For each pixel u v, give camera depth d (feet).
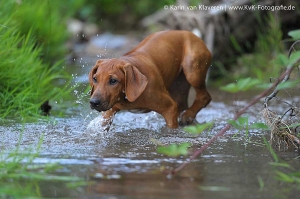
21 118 35.53
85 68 54.49
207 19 52.80
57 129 32.89
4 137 30.63
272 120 29.66
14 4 45.96
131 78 30.35
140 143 30.17
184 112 36.42
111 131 33.06
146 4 76.43
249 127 33.99
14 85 37.93
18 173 24.49
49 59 50.98
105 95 29.84
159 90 32.32
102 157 27.14
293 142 29.01
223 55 53.62
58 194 22.18
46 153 27.66
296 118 32.58
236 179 24.07
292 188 22.97
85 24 73.77
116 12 76.79
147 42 34.45
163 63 33.83
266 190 22.72
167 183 23.43
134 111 33.42
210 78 52.65
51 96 40.52
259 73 49.29
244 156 27.73
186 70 35.17
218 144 30.07
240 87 23.16
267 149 29.17
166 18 62.28
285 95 45.32
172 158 27.17
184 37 35.73
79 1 69.82
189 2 55.72
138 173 24.67
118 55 62.34
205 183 23.48
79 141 30.19
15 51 38.96
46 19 52.11
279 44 51.47
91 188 22.79
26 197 21.63
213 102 43.91
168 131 32.76
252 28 53.78
